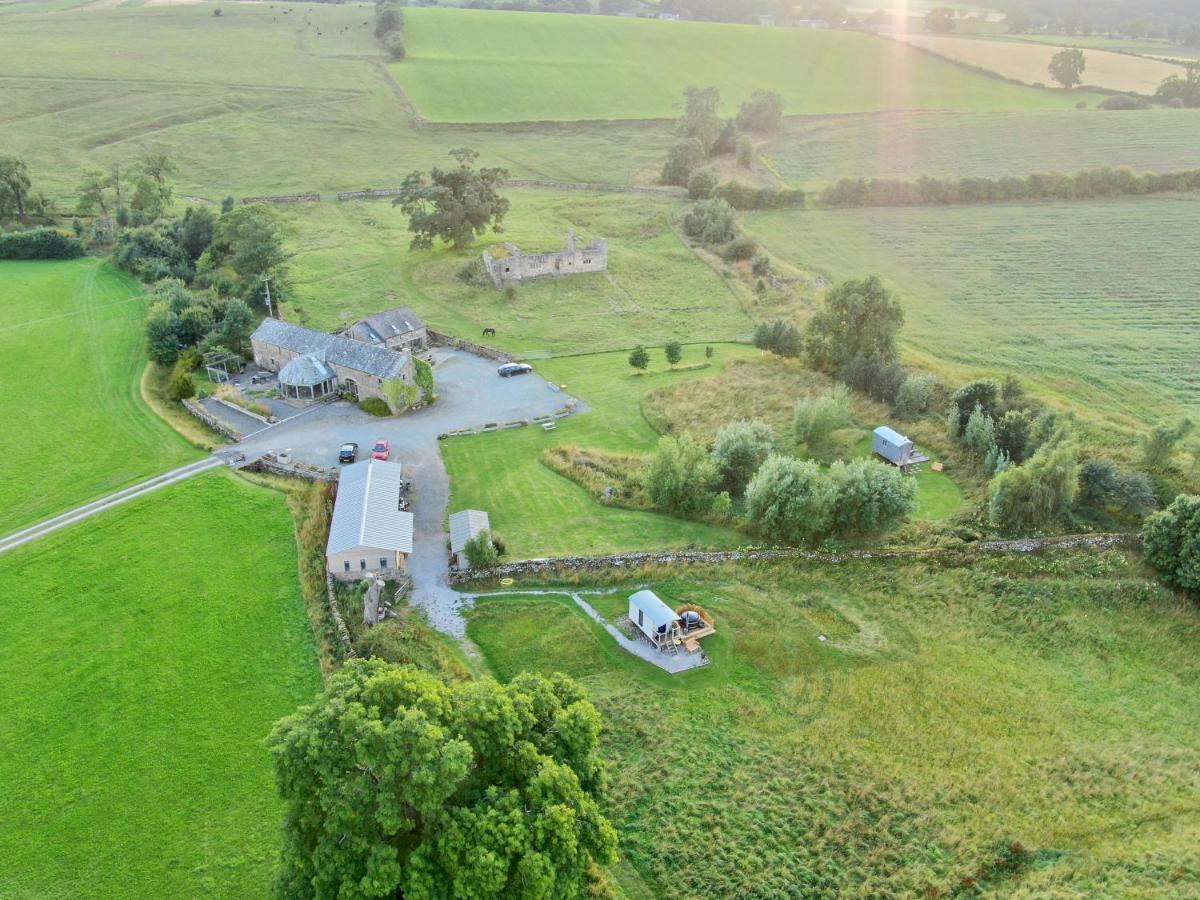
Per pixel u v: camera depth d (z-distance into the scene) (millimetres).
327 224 166750
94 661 61656
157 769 53438
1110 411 96688
